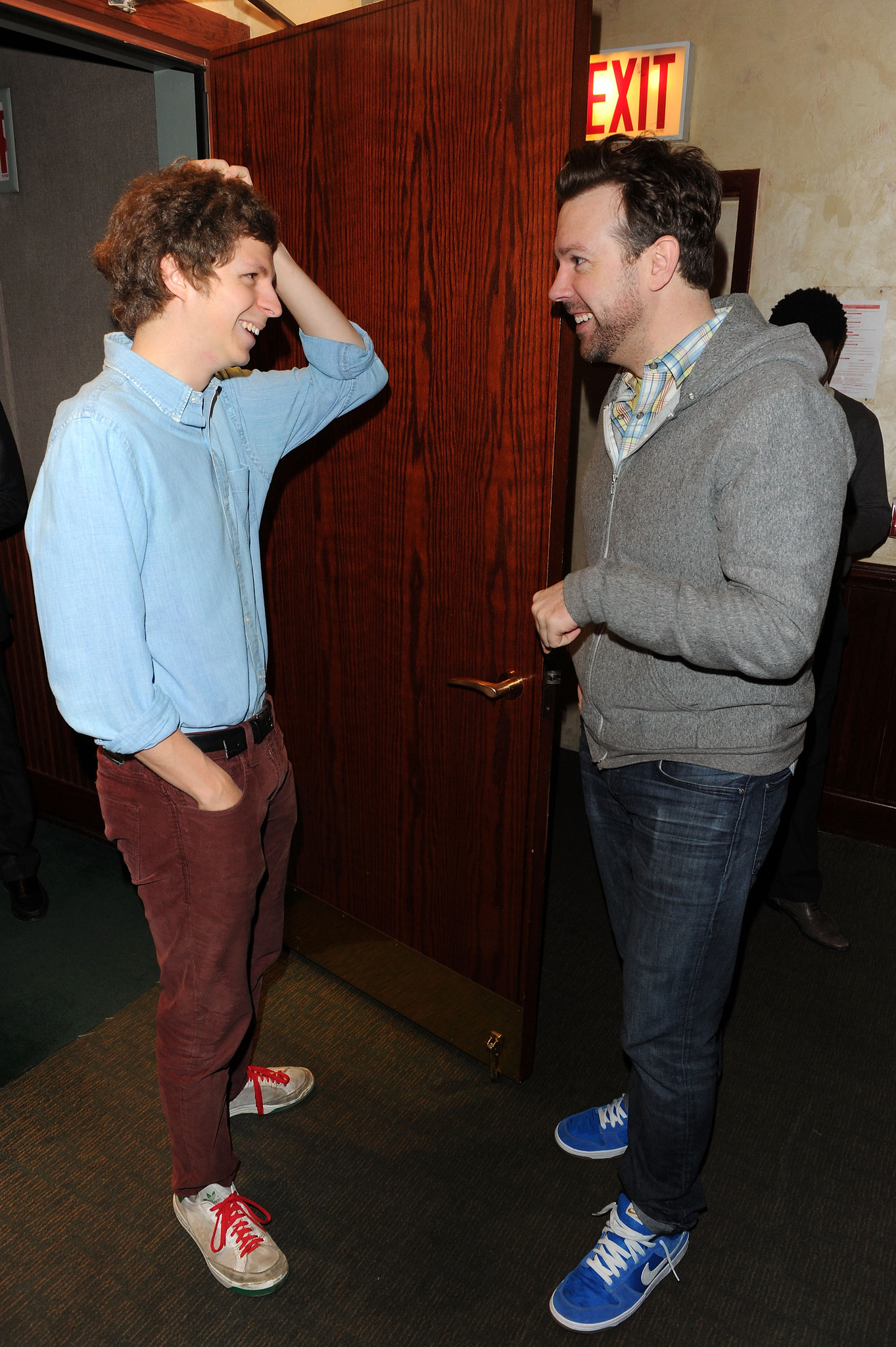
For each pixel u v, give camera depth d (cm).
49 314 275
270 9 214
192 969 156
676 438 138
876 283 300
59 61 243
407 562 200
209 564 147
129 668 132
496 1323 166
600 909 292
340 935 247
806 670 144
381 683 214
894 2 276
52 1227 181
